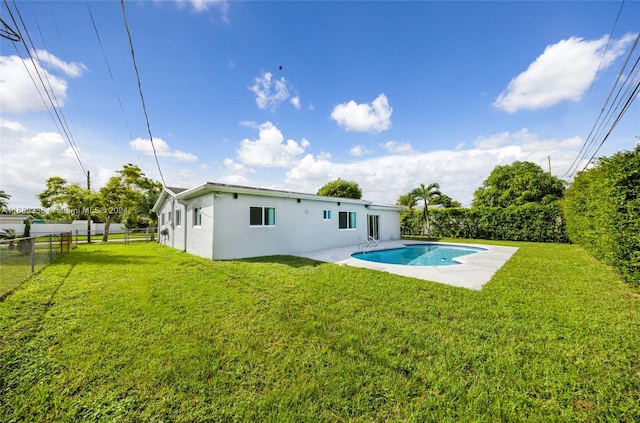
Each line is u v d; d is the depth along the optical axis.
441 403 1.99
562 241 14.47
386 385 2.20
